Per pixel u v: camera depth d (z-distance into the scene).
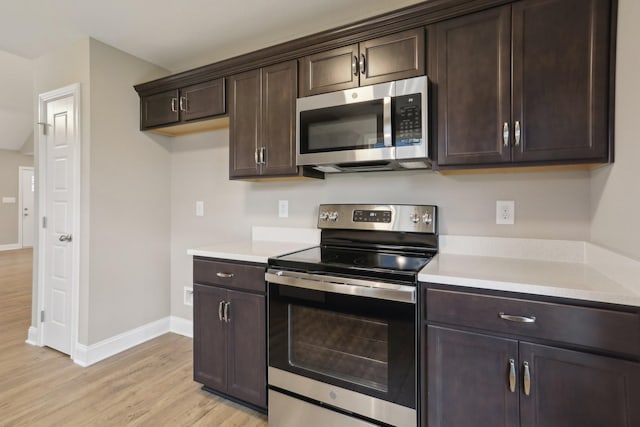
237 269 1.83
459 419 1.29
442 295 1.30
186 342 2.77
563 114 1.35
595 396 1.08
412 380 1.36
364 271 1.45
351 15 2.10
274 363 1.71
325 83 1.85
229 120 2.20
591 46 1.31
